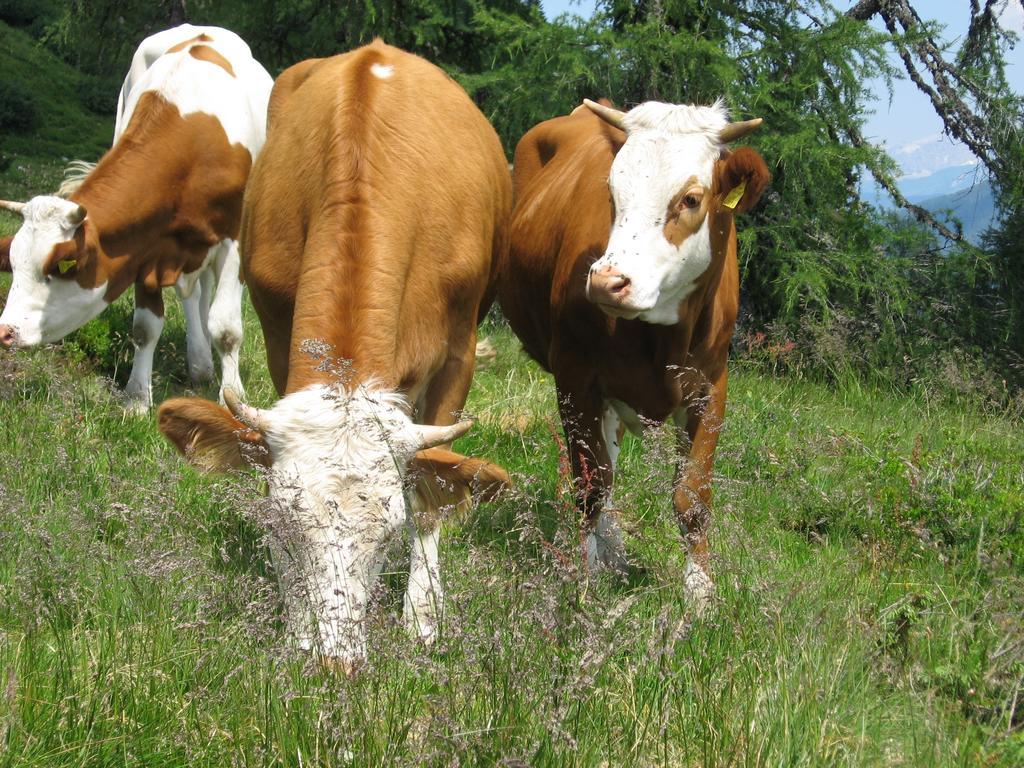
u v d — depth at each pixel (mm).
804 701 3258
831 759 3064
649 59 10781
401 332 4227
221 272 7133
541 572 3477
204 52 7465
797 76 10883
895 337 10609
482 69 14188
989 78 11750
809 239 11211
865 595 4289
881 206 11727
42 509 4477
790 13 11602
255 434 3521
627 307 4188
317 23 14094
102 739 2977
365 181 4164
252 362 7910
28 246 6371
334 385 3553
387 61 4895
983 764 3070
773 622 3678
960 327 11273
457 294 4555
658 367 4699
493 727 2912
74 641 3525
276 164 4660
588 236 4863
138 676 3215
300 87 5039
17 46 28141
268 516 3287
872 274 11148
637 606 4020
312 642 3119
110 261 6645
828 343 9766
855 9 12367
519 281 5703
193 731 3031
